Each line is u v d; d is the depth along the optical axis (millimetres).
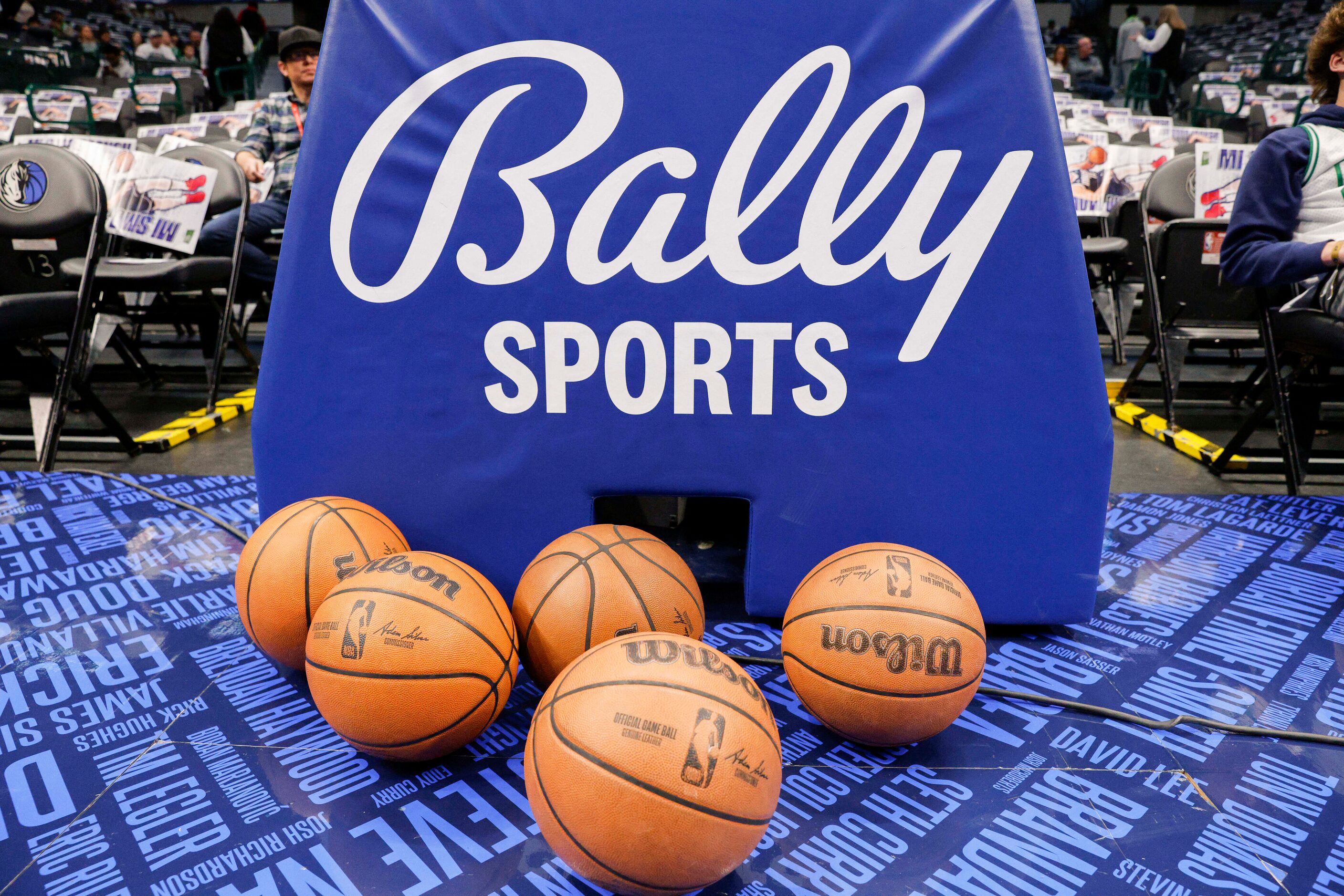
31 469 2920
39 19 13523
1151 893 1067
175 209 3492
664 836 956
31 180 2701
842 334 1607
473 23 1553
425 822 1190
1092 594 1685
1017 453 1626
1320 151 2207
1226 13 17000
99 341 3273
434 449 1674
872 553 1365
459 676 1234
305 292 1616
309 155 1583
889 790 1271
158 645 1669
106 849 1129
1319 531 2250
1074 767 1324
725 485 1683
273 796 1241
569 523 1705
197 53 14523
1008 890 1073
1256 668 1605
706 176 1571
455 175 1584
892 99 1546
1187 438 3201
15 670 1571
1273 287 2418
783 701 1512
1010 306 1582
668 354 1622
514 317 1618
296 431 1671
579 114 1562
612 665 1064
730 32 1538
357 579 1302
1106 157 4785
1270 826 1192
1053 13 17562
